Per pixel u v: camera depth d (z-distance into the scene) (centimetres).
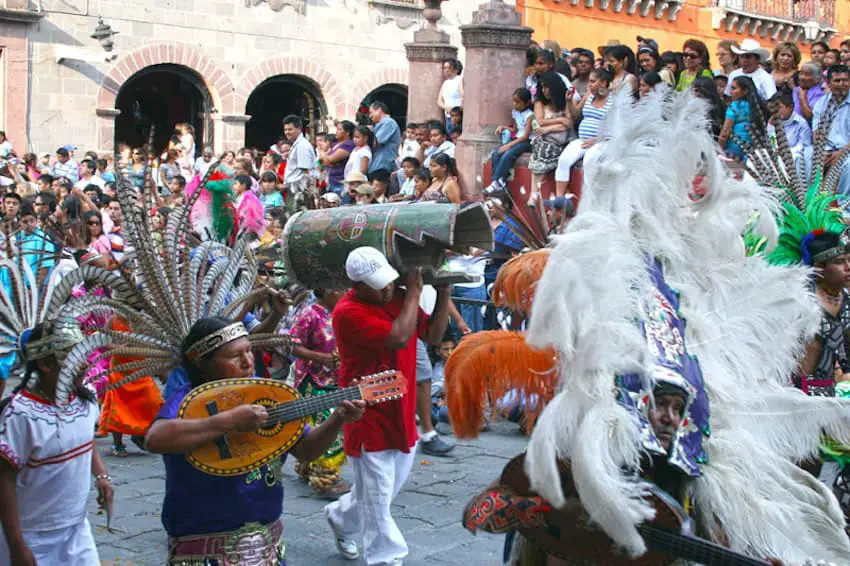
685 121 399
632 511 330
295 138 1560
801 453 414
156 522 696
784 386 435
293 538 663
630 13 3183
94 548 461
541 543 375
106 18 2550
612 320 351
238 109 2733
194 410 391
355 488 607
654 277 388
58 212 1140
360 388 405
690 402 366
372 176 1298
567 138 1177
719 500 379
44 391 438
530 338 352
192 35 2659
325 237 553
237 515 397
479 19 1333
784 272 428
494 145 1327
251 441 395
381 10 2905
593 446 334
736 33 3347
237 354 407
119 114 2623
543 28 3020
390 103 3056
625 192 384
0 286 467
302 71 2812
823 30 3341
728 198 415
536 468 342
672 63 1325
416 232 528
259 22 2745
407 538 661
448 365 403
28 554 428
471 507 377
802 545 388
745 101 1034
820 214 546
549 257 357
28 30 2459
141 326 430
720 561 343
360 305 564
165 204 525
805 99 1137
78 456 445
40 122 2492
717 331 408
